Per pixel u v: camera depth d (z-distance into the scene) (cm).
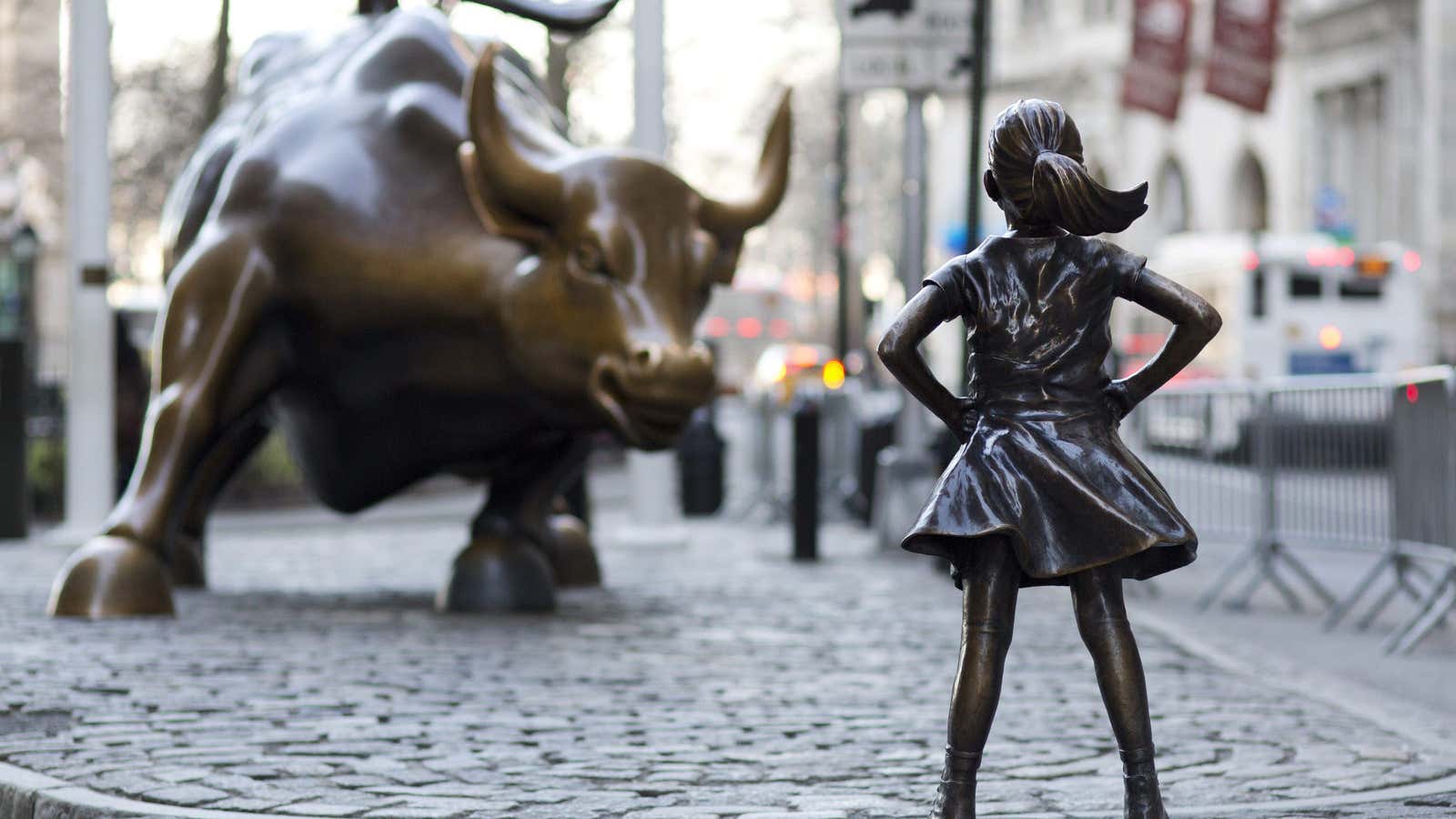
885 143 5150
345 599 1279
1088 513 486
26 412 1888
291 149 1147
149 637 1023
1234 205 5603
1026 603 1260
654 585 1399
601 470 3638
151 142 3334
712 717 775
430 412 1125
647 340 1026
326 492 1213
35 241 2841
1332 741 727
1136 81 4256
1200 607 1360
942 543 500
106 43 1769
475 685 860
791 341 6538
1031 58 6481
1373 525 1243
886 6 1834
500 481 1208
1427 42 4650
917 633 1083
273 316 1134
